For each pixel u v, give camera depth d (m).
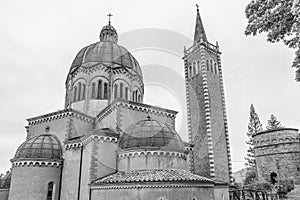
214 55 58.56
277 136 53.19
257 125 78.38
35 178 28.97
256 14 8.98
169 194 22.00
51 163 30.05
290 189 44.81
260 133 56.38
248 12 9.16
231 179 48.31
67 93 43.97
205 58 55.72
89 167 26.58
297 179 48.62
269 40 9.04
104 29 49.28
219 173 46.72
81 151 29.38
